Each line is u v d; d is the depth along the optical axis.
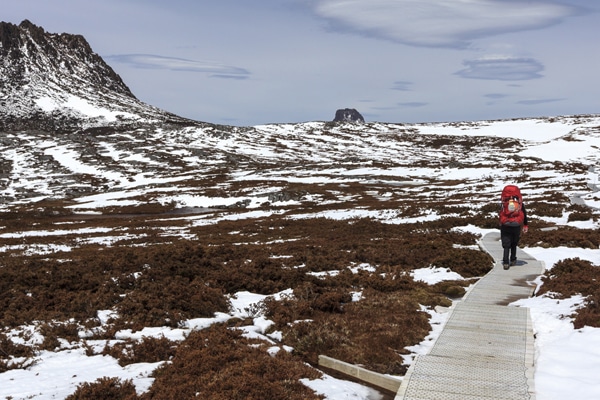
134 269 20.33
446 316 12.91
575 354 9.80
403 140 178.12
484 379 8.90
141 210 68.44
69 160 121.31
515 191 18.50
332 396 9.04
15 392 9.16
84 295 15.92
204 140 154.88
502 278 16.92
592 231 25.70
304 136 181.62
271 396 8.70
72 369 10.48
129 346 11.79
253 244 31.25
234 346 11.34
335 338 11.78
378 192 70.69
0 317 14.30
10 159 122.62
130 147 135.62
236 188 80.88
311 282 17.28
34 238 41.62
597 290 13.06
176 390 8.96
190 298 15.09
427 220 36.31
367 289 16.36
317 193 71.00
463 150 153.50
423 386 8.66
